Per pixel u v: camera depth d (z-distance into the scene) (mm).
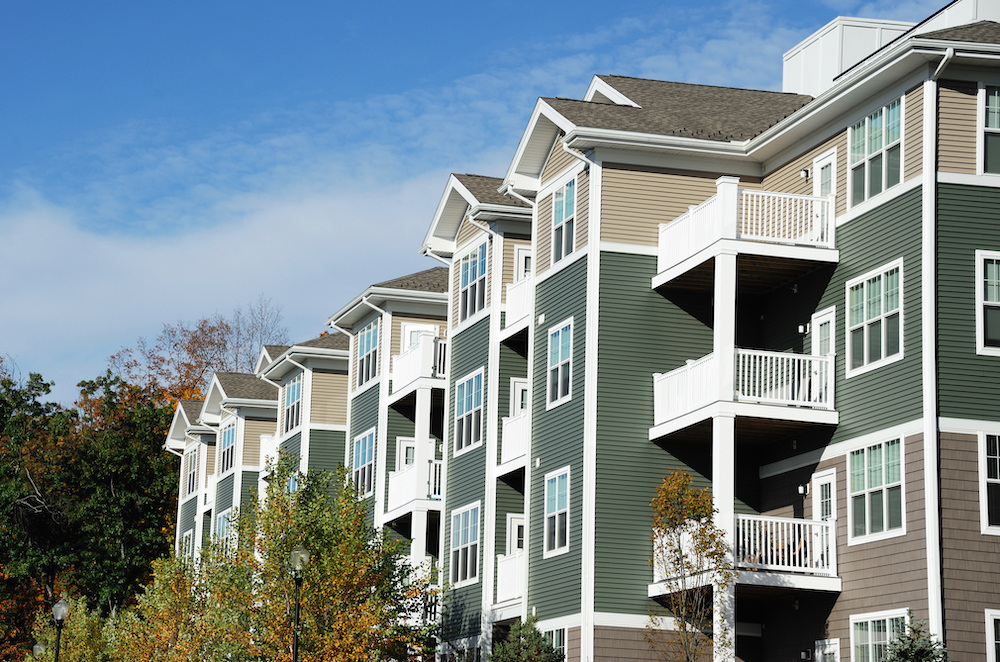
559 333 33812
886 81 28188
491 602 36250
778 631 30359
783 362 29781
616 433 31484
